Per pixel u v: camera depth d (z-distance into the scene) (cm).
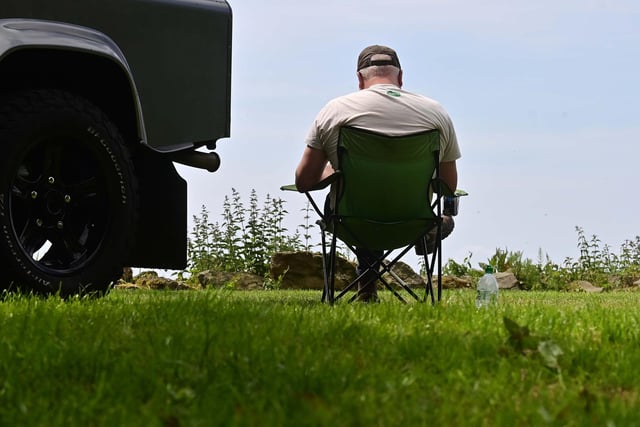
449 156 612
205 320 395
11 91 529
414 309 479
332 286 583
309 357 327
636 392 306
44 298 520
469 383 302
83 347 338
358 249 626
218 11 604
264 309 434
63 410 262
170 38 575
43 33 502
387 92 591
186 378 302
